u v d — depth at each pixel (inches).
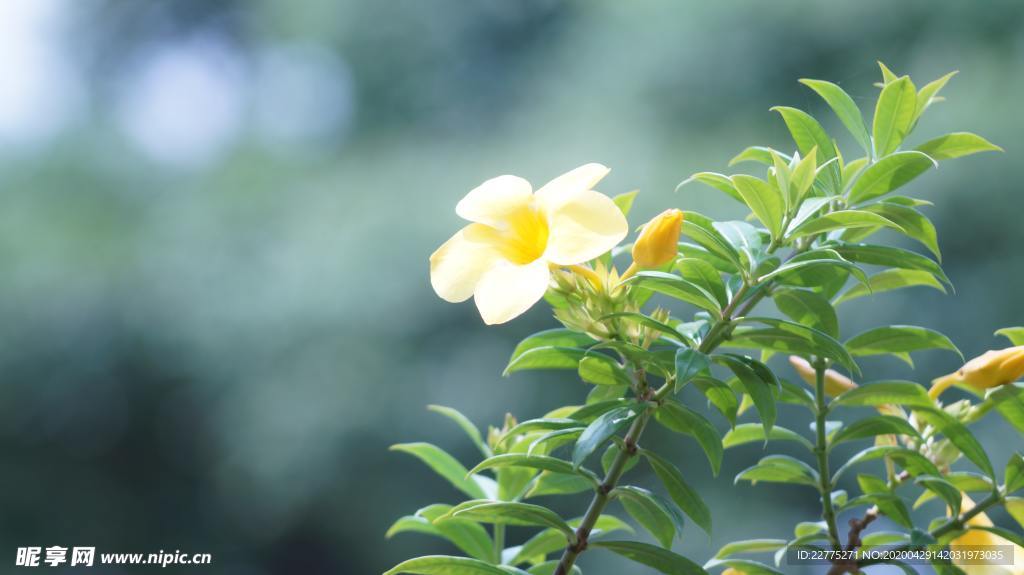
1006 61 317.7
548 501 346.3
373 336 372.8
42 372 447.2
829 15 352.2
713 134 366.0
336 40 512.4
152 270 423.5
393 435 376.5
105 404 454.9
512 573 50.8
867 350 57.9
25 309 438.9
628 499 52.7
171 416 448.5
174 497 468.4
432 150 427.5
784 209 52.2
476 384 364.5
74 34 597.6
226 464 413.1
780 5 360.2
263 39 566.9
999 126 303.6
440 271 51.0
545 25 501.0
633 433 51.6
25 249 444.1
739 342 52.6
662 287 50.7
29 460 467.5
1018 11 321.4
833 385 60.2
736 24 369.1
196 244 416.8
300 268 382.3
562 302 54.6
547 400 359.6
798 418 287.6
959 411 61.0
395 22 502.9
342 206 397.1
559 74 441.4
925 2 339.6
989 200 301.9
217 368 403.5
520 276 48.2
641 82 379.9
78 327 436.1
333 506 398.3
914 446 62.1
